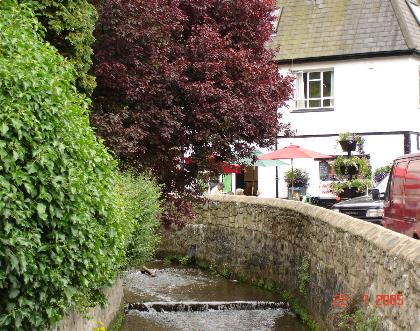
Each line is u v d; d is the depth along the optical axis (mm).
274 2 14438
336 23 28188
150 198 11172
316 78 28172
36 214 5742
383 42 27031
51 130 5891
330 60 27672
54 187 5801
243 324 12016
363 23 27734
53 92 6023
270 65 14352
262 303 13430
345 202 16922
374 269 7793
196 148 13641
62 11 10016
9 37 6090
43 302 5918
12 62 5746
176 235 20172
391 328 6898
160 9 12234
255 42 14031
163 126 12422
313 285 11766
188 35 13594
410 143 26969
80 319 8195
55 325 6711
